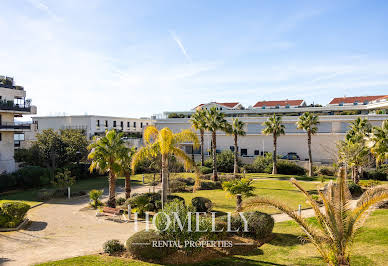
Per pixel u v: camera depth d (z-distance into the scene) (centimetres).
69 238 1352
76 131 3938
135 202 1845
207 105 6806
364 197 826
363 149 2625
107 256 1064
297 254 1070
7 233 1459
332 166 3741
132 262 1000
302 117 3628
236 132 3681
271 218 1309
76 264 977
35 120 5606
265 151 4753
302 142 4531
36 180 2934
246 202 907
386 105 4703
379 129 2233
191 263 1000
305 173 3806
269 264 981
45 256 1095
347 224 821
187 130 1769
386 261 959
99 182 3409
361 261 968
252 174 3759
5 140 3419
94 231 1475
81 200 2408
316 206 893
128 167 2119
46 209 2055
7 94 3419
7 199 2433
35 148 3222
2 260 1053
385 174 3241
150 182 3247
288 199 2222
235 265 978
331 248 841
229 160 4044
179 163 2806
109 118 5903
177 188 2727
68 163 3472
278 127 3750
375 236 1195
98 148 1895
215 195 2494
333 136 4322
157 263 999
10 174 2944
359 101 6153
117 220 1708
